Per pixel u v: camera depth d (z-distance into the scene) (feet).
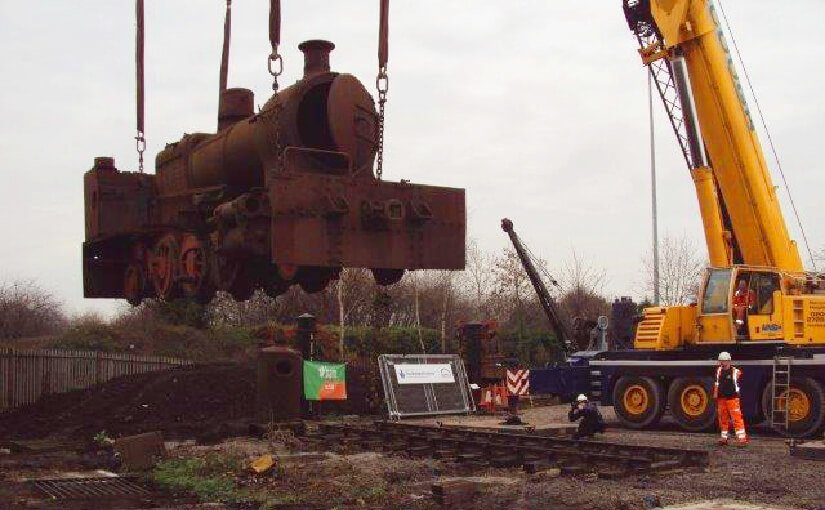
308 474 40.14
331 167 41.75
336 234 38.11
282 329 112.37
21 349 85.05
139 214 53.57
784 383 59.72
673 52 63.77
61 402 76.79
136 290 55.77
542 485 36.65
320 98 41.75
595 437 59.26
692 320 68.23
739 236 65.41
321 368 75.20
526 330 135.13
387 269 42.09
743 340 63.46
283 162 39.81
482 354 91.50
